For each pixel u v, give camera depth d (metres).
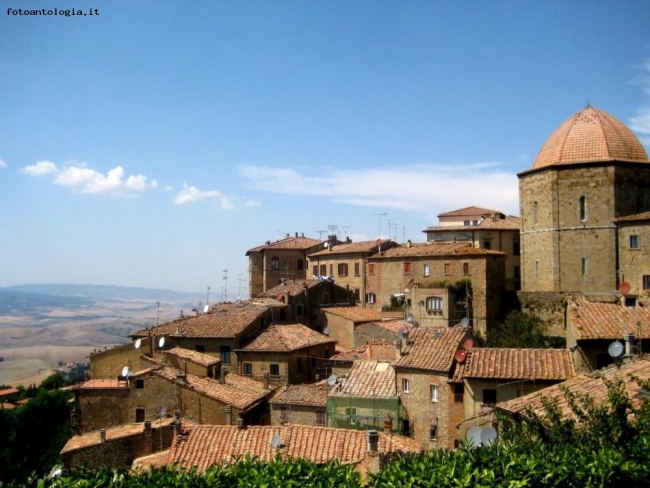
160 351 72.12
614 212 81.06
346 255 107.94
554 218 84.25
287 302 94.88
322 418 58.16
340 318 91.38
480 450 24.05
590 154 83.19
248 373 76.12
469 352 54.16
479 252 88.94
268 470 24.58
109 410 59.47
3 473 74.25
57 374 154.12
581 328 48.41
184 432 44.50
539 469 22.17
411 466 23.22
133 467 42.94
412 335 62.25
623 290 71.50
